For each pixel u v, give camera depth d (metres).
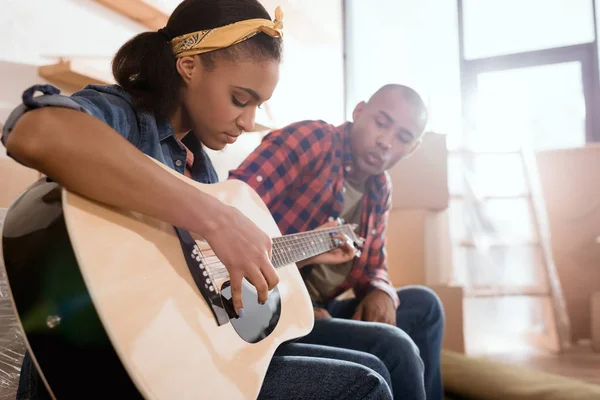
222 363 0.71
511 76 3.89
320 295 1.61
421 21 4.04
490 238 3.65
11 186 1.37
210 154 2.25
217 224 0.70
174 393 0.62
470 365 2.12
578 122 3.76
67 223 0.60
